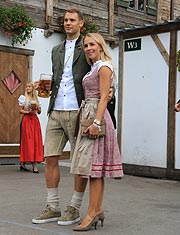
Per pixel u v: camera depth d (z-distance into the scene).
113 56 12.59
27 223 4.57
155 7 14.04
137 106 8.64
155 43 8.38
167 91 8.22
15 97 10.32
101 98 4.27
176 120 8.09
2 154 10.04
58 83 4.64
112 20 12.49
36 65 10.69
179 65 7.92
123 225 4.60
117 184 7.43
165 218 4.98
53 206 4.66
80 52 4.60
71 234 4.18
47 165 4.68
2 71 10.08
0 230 4.29
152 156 8.41
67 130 4.62
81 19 4.72
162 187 7.28
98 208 4.42
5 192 6.34
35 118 8.65
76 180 4.55
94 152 4.25
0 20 9.77
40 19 10.79
